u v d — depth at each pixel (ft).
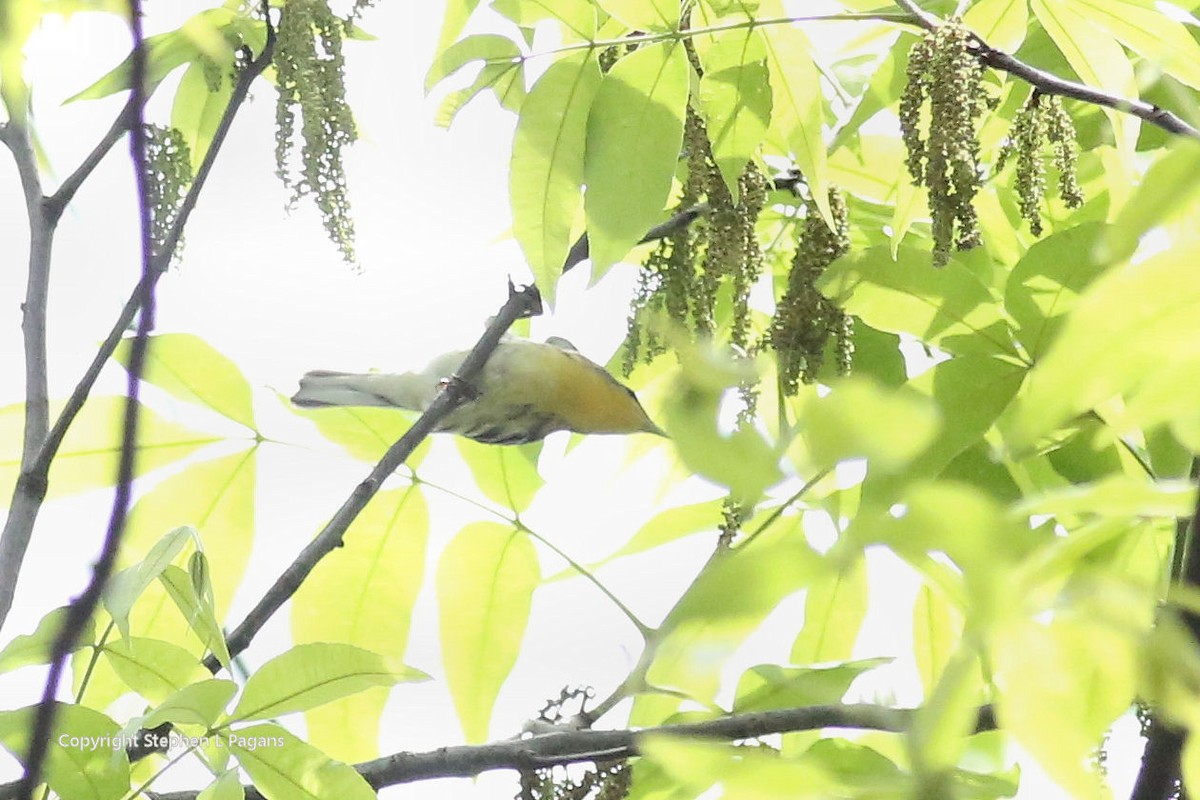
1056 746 5.04
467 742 21.52
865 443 4.41
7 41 7.54
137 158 8.14
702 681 4.86
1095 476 17.19
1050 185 23.21
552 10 19.45
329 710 21.61
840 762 15.67
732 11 19.54
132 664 18.07
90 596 8.13
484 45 20.06
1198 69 18.44
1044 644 5.14
